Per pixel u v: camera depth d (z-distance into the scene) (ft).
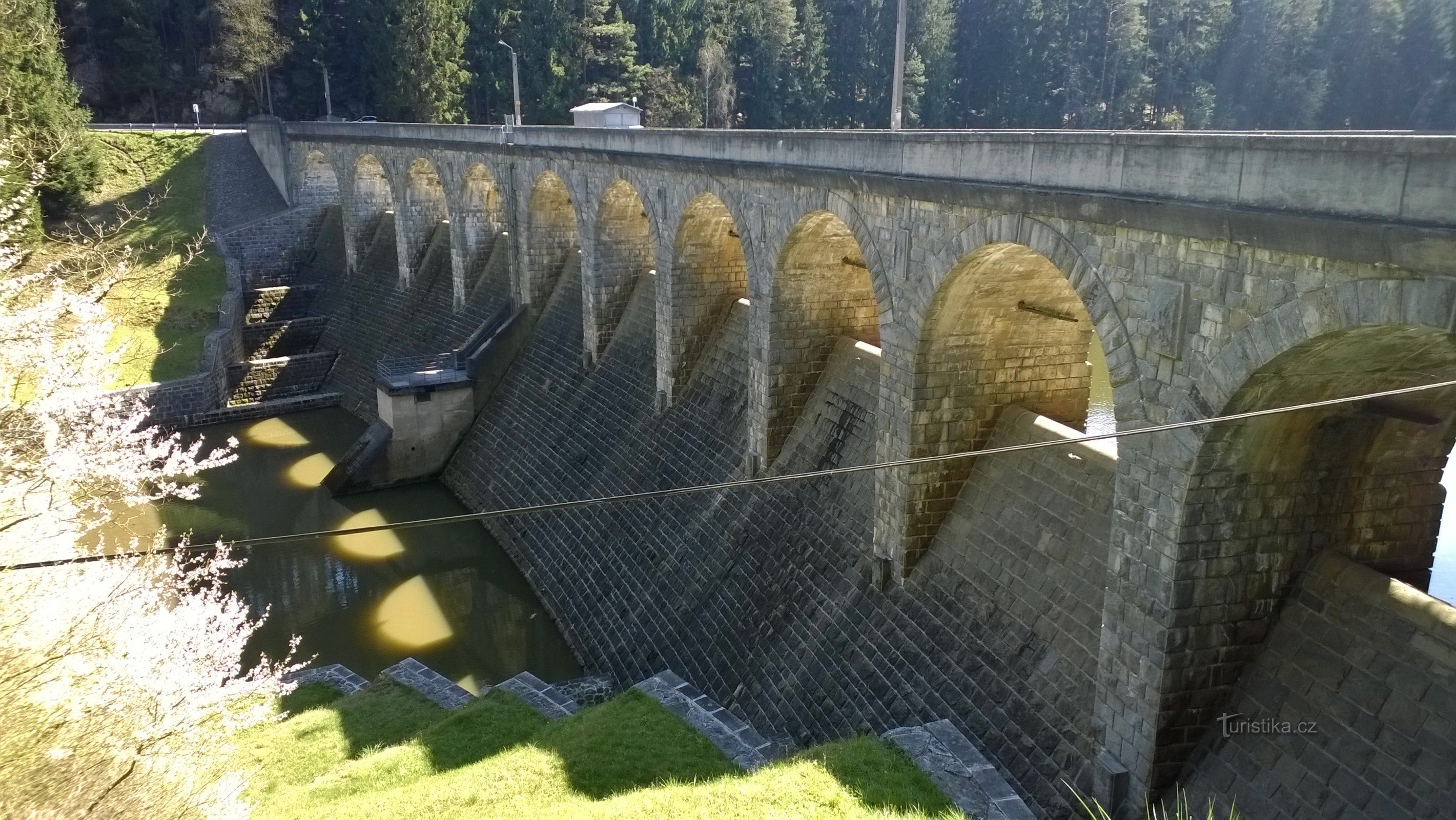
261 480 173.47
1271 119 321.32
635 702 79.46
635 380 147.43
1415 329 44.16
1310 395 53.42
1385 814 50.44
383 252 240.32
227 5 325.83
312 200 264.31
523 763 70.74
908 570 86.84
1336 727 54.24
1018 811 58.08
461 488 166.91
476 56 333.21
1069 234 63.62
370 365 213.25
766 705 91.97
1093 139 61.05
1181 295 55.21
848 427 104.17
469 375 174.81
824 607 93.86
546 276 179.83
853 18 354.74
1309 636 57.36
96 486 60.29
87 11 327.06
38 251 71.26
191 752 58.44
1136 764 59.98
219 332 207.00
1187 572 56.70
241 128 286.46
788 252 103.81
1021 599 75.72
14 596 49.96
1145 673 59.06
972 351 83.56
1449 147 40.55
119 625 54.65
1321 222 45.29
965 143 73.36
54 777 48.32
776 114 345.10
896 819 55.47
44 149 102.73
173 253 233.14
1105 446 76.59
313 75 354.33
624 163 138.21
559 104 320.50
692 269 132.05
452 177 195.93
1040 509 78.07
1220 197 52.31
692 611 108.88
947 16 336.70
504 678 115.85
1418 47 297.33
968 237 73.51
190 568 131.03
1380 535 60.39
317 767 78.95
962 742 66.74
